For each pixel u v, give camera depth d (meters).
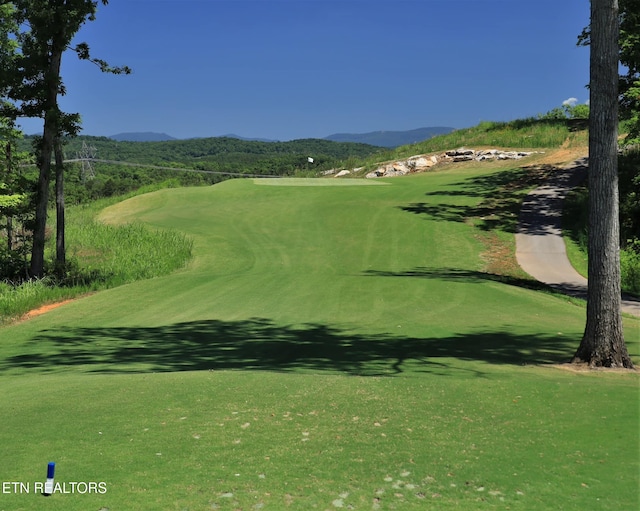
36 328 15.62
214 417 6.27
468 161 53.69
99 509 4.21
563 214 35.06
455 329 14.35
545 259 28.11
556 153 50.09
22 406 6.75
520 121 62.25
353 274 25.23
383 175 55.88
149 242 31.30
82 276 24.38
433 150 59.16
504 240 31.41
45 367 10.72
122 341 13.66
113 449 5.33
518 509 4.27
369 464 5.04
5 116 23.72
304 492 4.50
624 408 6.74
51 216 40.50
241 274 25.23
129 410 6.52
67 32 22.83
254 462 5.05
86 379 8.50
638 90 29.00
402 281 22.52
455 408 6.69
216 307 18.22
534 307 17.78
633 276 23.56
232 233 34.53
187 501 4.34
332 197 43.03
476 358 10.84
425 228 34.03
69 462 5.03
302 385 7.75
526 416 6.42
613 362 9.91
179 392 7.33
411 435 5.77
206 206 42.41
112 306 18.73
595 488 4.61
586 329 10.24
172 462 5.04
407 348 12.01
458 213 36.84
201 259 29.16
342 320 15.83
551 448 5.45
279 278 23.64
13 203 22.58
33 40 22.98
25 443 5.48
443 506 4.30
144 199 45.84
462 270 26.42
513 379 8.34
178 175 90.69
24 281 22.97
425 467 4.99
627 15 30.48
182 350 12.31
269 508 4.26
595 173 10.12
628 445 5.53
